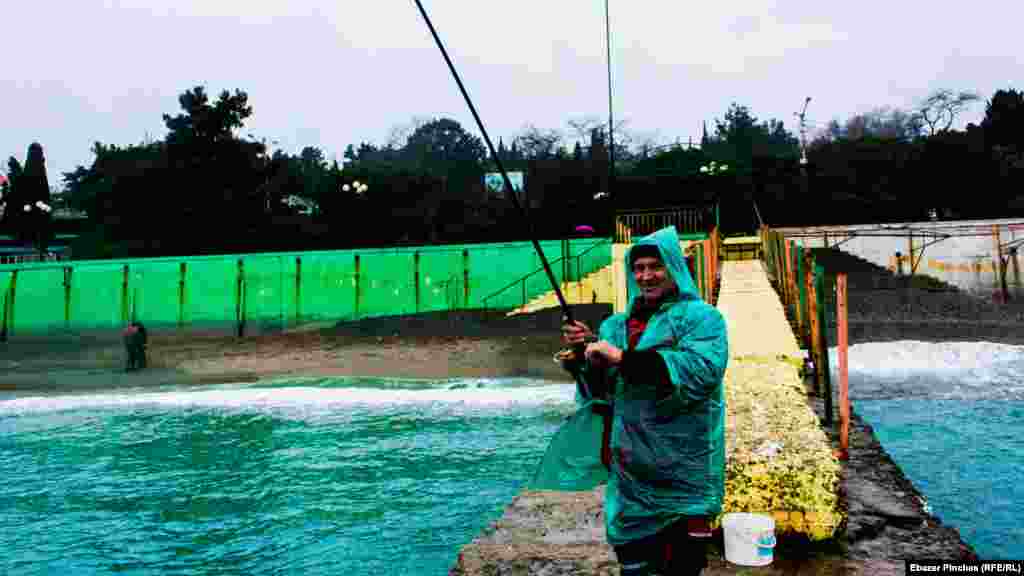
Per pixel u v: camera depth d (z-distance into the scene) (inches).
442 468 410.9
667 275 95.1
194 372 984.9
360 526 306.8
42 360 1141.1
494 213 1996.8
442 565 253.4
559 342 990.4
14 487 402.3
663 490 88.7
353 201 1957.4
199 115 1995.6
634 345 97.0
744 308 459.5
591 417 101.2
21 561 277.1
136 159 2101.4
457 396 705.0
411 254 1371.8
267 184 2105.1
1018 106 2172.7
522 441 482.6
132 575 259.3
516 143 3223.4
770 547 142.5
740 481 155.2
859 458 231.8
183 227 1897.1
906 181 1850.4
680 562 88.9
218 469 434.0
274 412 661.9
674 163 1939.0
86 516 339.9
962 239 1371.8
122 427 609.6
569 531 174.1
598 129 2866.6
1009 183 1820.9
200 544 293.0
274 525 314.8
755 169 1867.6
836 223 1766.7
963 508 260.8
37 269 1368.1
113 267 1376.7
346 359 996.6
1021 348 783.1
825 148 2038.6
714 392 90.0
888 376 670.5
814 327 340.8
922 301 1039.0
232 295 1375.5
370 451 468.4
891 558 146.3
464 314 1231.5
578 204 1822.1
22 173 2551.7
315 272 1379.2
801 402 211.8
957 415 466.6
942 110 2726.4
